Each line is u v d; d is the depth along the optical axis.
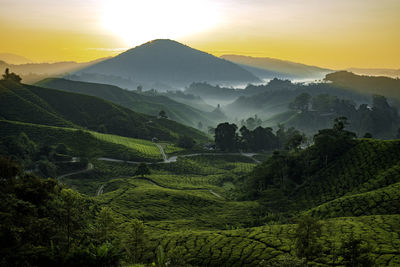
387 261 60.00
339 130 164.75
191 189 168.00
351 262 51.75
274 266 48.66
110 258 44.28
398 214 85.06
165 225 103.50
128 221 101.25
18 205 50.16
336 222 84.62
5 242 40.84
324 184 130.00
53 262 39.97
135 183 161.12
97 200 120.88
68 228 52.91
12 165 61.50
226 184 191.88
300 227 57.94
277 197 135.62
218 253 73.12
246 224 106.06
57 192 65.56
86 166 183.88
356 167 128.62
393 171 112.81
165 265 56.34
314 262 61.72
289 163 154.25
